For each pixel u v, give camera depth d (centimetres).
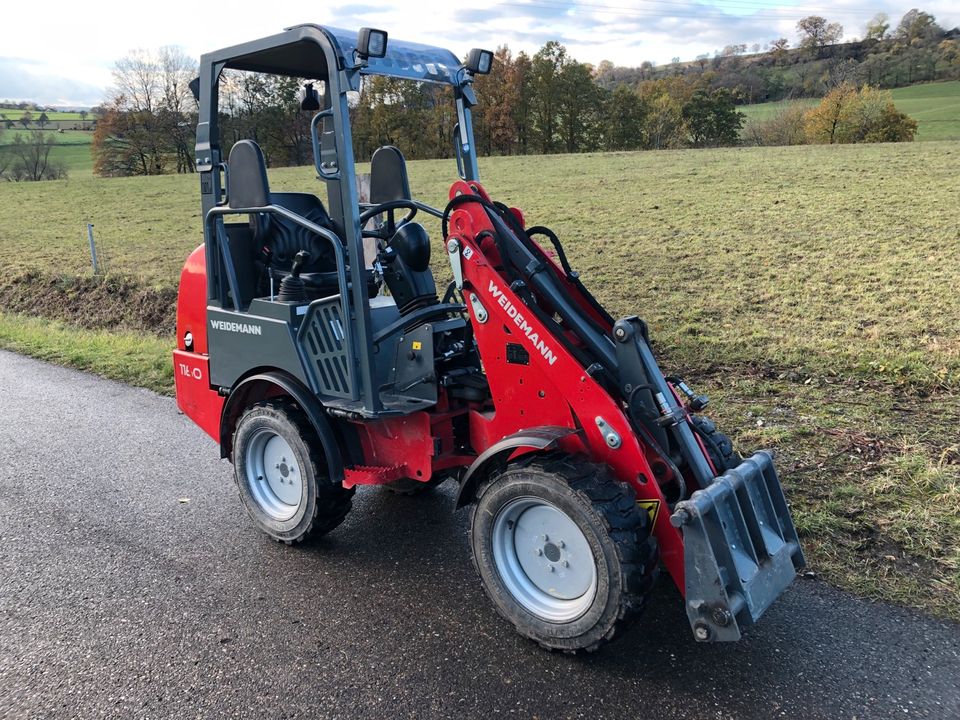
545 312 355
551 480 297
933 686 286
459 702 286
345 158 341
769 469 325
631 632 327
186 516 456
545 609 317
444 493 482
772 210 1625
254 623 341
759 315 885
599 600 290
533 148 5616
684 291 1038
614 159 3083
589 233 1559
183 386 475
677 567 300
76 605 359
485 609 349
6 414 664
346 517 450
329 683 299
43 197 2978
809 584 353
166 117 4941
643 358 315
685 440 309
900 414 548
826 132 4962
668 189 2091
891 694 282
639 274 1168
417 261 388
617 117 5669
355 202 345
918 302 876
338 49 336
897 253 1143
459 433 389
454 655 315
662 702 282
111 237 1936
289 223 425
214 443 583
